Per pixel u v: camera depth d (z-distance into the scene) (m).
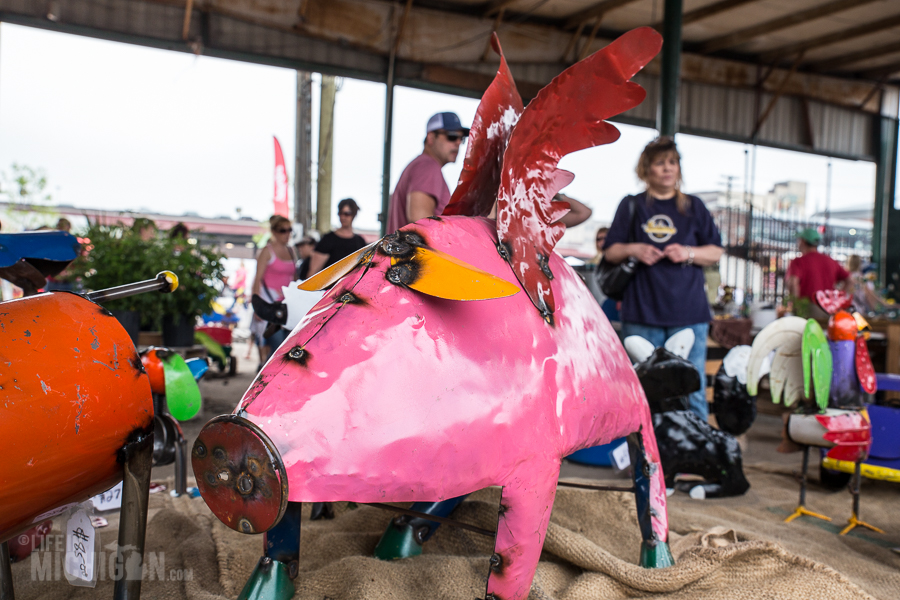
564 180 1.52
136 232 4.76
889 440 2.83
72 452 1.00
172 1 7.77
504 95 1.53
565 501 2.48
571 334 1.44
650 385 2.80
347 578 1.60
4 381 0.93
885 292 11.25
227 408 5.08
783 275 11.03
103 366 1.08
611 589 1.77
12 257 1.61
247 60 8.27
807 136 12.31
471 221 1.37
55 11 7.31
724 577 1.79
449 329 1.14
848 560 2.12
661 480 1.82
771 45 11.17
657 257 3.05
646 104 11.02
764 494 3.02
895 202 12.98
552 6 9.44
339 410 1.00
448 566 1.72
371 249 1.21
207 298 4.61
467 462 1.09
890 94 12.96
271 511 0.95
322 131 11.57
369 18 8.78
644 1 9.27
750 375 2.68
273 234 5.88
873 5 9.39
